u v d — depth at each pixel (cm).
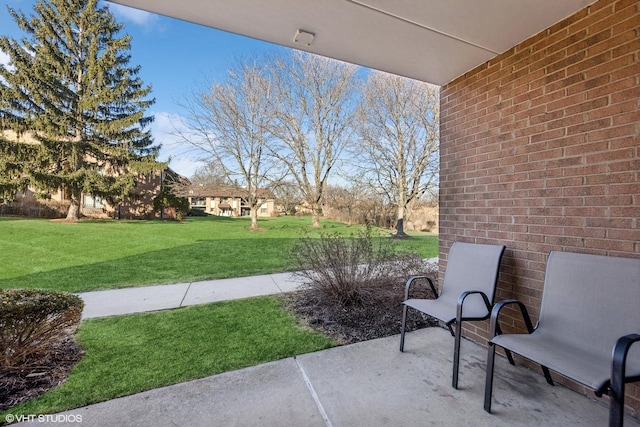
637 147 176
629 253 178
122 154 1531
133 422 170
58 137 1420
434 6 207
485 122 280
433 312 232
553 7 204
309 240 475
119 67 1583
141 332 301
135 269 612
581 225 203
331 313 361
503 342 177
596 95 197
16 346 217
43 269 591
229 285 500
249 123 1422
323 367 232
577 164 207
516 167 249
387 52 271
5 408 181
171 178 1848
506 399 192
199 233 1247
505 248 258
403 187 1309
